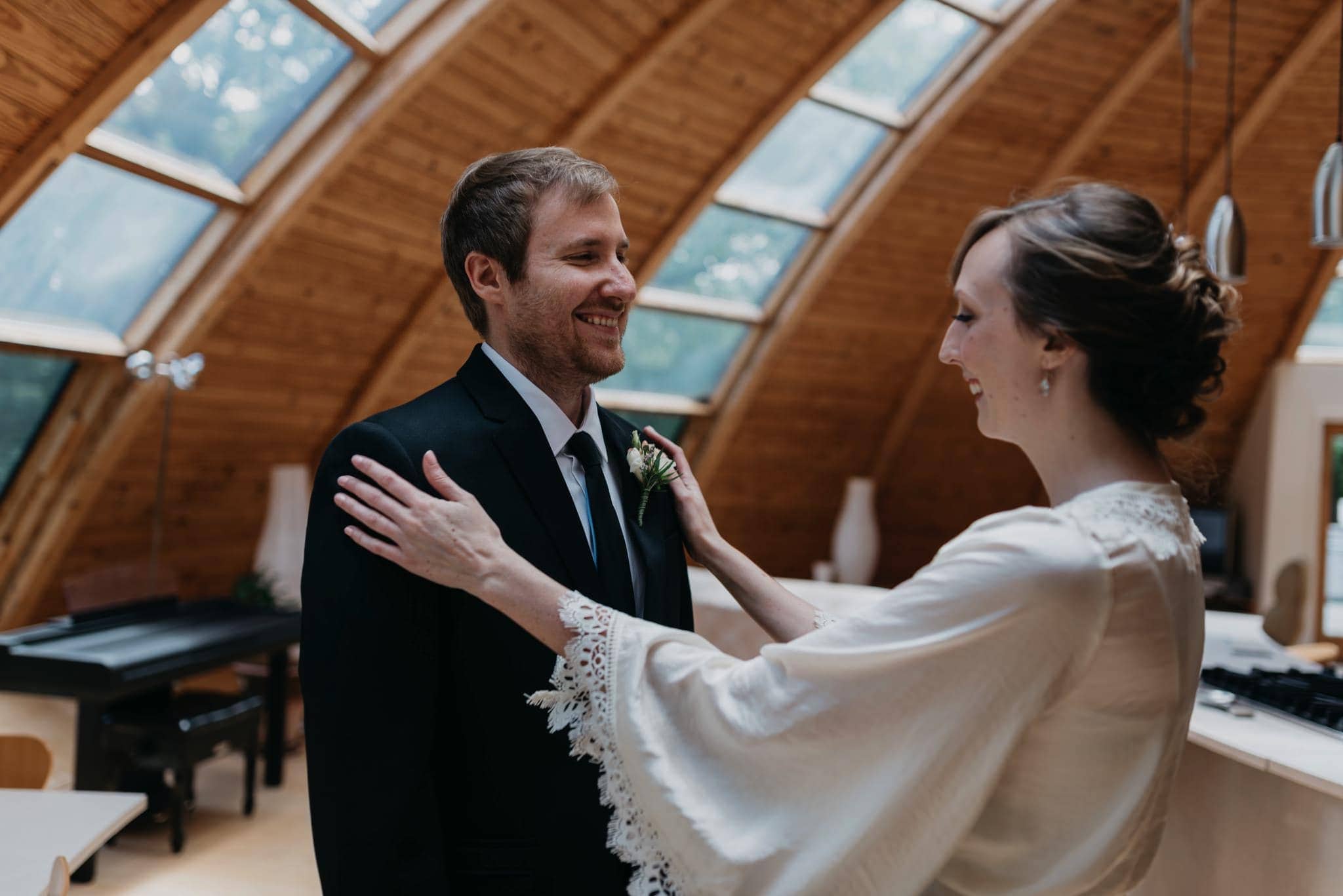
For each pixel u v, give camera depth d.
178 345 5.76
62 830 2.27
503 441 1.59
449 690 1.53
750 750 1.32
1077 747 1.26
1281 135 8.80
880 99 7.81
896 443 10.65
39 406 5.70
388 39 5.32
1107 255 1.26
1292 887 2.15
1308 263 9.98
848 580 9.62
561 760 1.52
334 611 1.47
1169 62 7.91
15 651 4.11
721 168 7.38
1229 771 2.33
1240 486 11.36
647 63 6.16
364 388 7.21
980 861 1.33
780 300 8.96
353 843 1.43
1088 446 1.34
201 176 5.34
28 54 3.94
